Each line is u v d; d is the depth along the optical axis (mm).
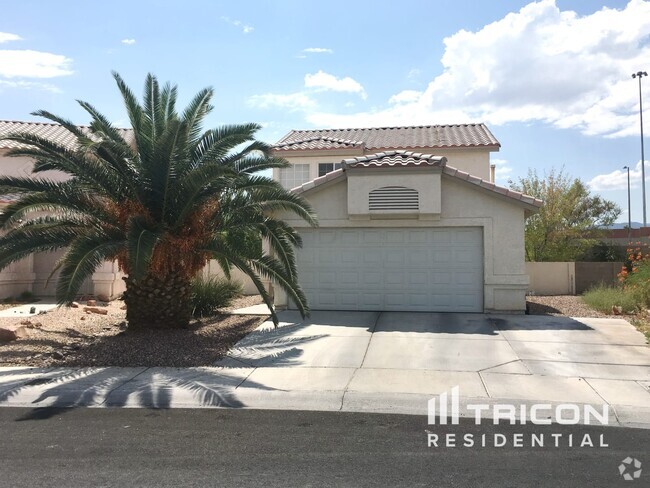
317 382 7934
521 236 12969
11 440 5883
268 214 13438
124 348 9891
